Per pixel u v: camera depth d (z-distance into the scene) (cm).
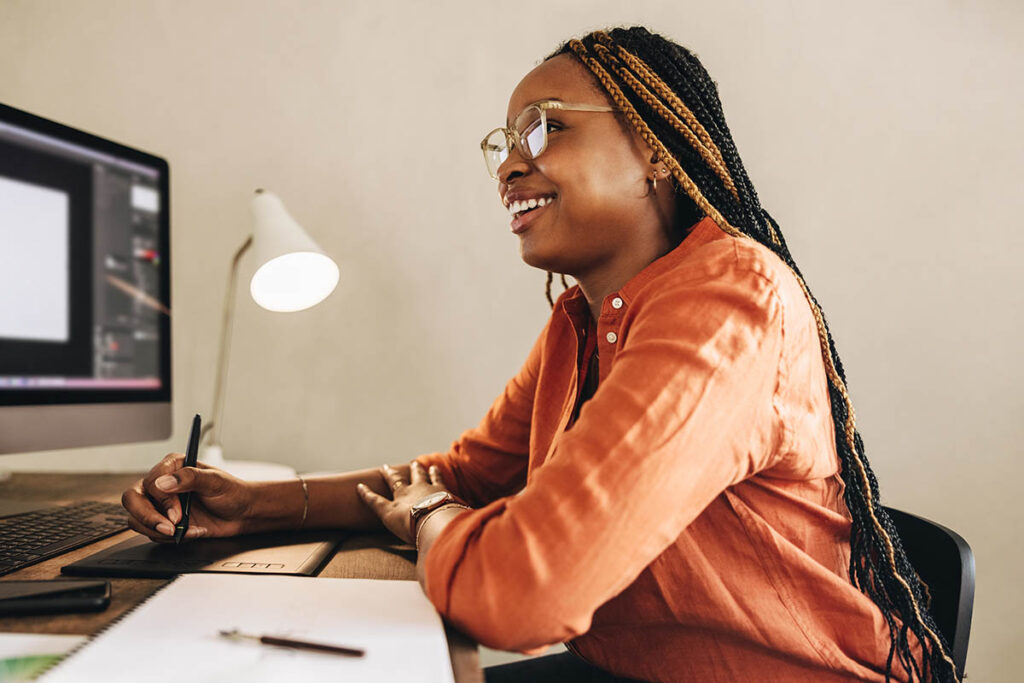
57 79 138
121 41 137
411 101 135
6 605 47
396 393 135
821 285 127
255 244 111
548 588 45
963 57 124
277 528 78
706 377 50
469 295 134
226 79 137
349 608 49
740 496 59
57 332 93
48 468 135
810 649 59
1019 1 123
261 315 136
